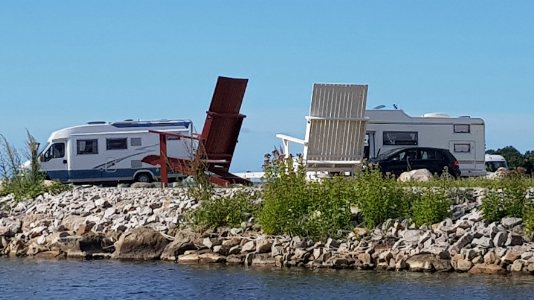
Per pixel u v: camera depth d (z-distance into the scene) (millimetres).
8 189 23969
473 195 17531
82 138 32250
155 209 19422
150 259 17156
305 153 21188
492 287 13594
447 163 29984
